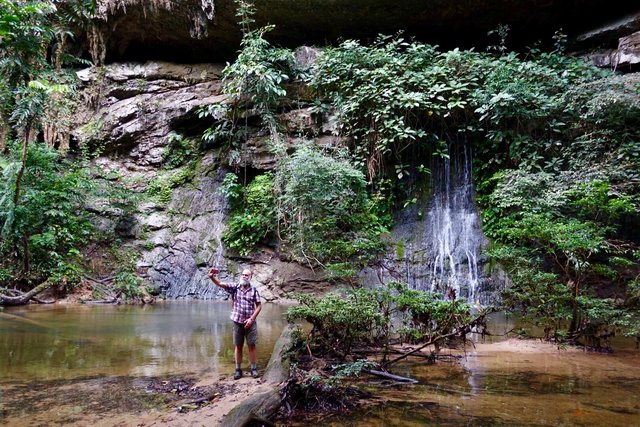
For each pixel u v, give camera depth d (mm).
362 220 13016
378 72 13727
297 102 15234
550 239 7941
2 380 5121
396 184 14188
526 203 10641
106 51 16734
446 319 6414
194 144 16125
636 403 4395
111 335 7820
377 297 6379
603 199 9352
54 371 5508
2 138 14086
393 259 12898
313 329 6074
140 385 4934
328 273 11414
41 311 10695
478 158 13648
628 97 10766
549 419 3947
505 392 4770
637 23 12875
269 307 11812
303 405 4301
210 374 5395
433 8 14445
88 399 4465
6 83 9828
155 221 15000
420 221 13836
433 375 5469
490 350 6945
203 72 16766
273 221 14156
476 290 12367
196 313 10609
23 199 12648
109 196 14508
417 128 14156
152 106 16250
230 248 14484
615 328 7949
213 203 15266
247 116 15227
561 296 7262
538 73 12656
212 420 3869
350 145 14445
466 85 13312
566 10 14078
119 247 14516
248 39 14547
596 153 11195
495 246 12594
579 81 12281
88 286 13047
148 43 16703
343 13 14875
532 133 12773
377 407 4297
